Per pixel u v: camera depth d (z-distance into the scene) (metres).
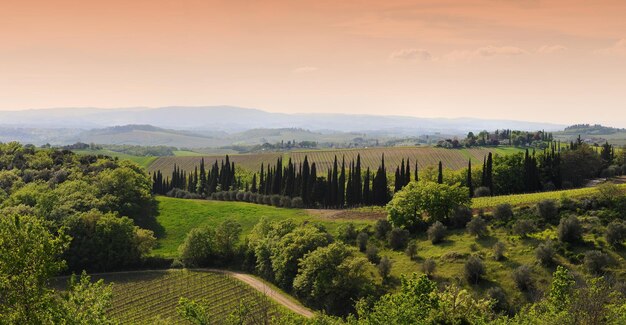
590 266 70.06
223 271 109.44
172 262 114.81
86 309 34.31
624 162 165.88
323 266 82.88
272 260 99.25
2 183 135.50
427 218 104.06
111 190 137.00
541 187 138.75
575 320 37.34
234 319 46.56
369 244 99.31
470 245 87.56
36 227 31.77
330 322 46.53
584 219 84.50
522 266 72.94
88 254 110.69
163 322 57.88
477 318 50.25
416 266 86.00
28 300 30.16
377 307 41.44
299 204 147.25
